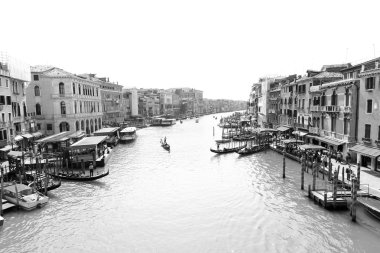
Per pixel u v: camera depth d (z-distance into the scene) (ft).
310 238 52.95
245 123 289.33
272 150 141.69
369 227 55.47
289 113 159.84
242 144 168.96
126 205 69.87
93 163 101.55
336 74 128.77
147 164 114.93
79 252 49.73
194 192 79.10
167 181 89.92
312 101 124.36
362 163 88.53
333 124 106.83
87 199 73.46
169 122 322.75
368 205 58.13
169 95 439.63
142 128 286.66
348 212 62.13
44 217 62.64
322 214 61.77
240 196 75.15
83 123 162.40
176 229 57.57
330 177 77.10
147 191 80.07
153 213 65.26
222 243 52.13
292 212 63.87
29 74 131.34
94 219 62.08
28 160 101.09
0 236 54.44
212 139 199.82
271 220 60.59
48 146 123.85
